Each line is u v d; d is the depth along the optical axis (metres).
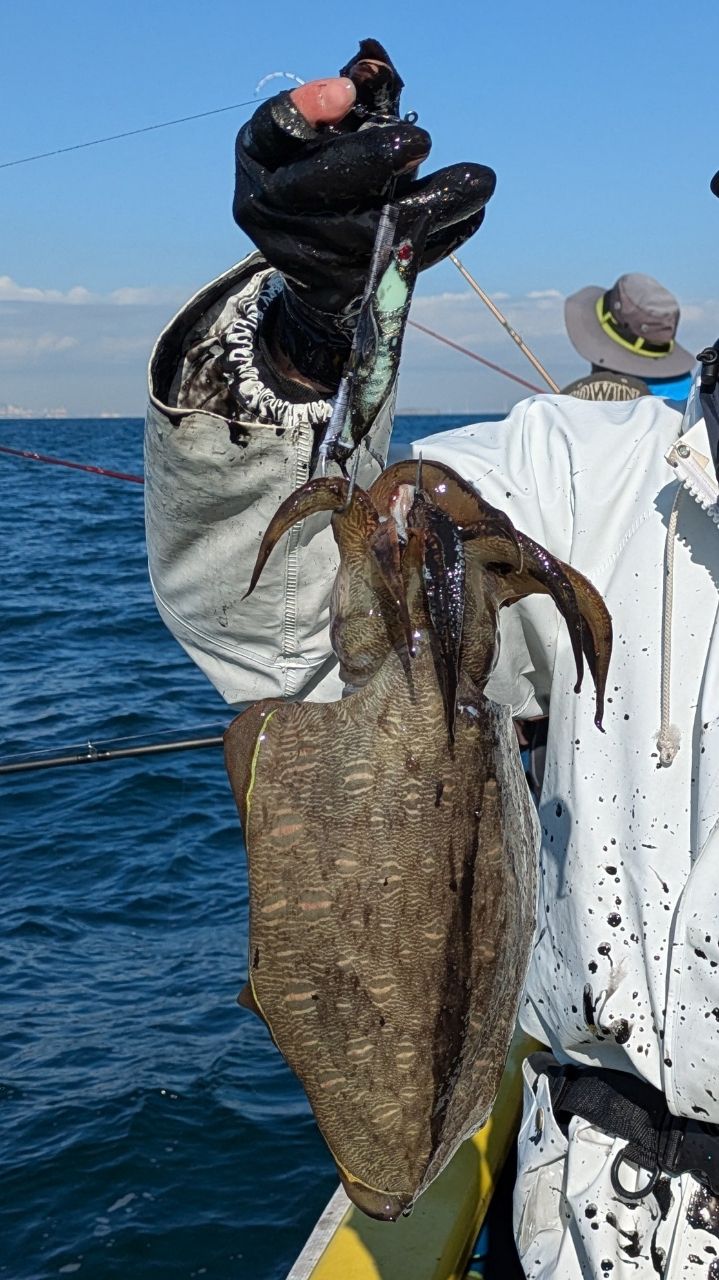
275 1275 4.54
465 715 1.40
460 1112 1.46
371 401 1.49
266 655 2.03
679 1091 1.78
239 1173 5.11
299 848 1.38
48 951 7.11
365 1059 1.41
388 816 1.37
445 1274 2.34
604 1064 1.94
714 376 1.79
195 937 7.27
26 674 13.93
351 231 1.53
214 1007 6.39
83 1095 5.60
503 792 1.43
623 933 1.86
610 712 1.89
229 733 1.44
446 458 2.09
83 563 22.33
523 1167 2.03
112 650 15.23
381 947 1.38
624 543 1.93
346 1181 1.46
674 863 1.81
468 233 1.57
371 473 1.82
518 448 2.10
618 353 5.69
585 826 1.89
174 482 1.85
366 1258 2.37
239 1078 5.73
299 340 1.79
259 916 1.40
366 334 1.46
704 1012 1.75
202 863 8.44
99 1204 4.90
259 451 1.78
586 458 2.01
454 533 1.35
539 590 1.45
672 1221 1.81
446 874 1.38
